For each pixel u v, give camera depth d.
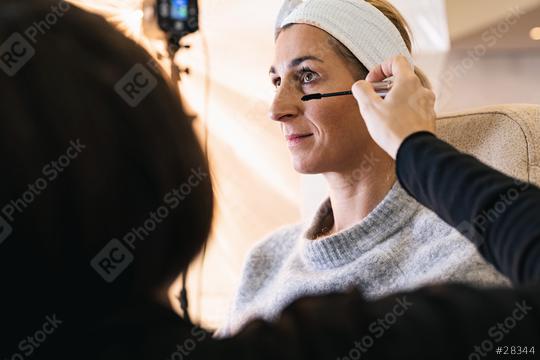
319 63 0.97
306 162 0.97
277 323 0.35
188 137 0.38
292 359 0.33
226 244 1.84
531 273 0.40
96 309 0.34
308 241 1.01
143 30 1.19
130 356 0.33
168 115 0.37
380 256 0.92
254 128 1.90
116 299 0.35
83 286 0.34
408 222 0.94
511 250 0.42
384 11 1.07
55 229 0.33
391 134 0.55
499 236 0.43
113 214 0.34
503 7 1.66
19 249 0.32
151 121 0.36
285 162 1.89
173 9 1.19
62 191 0.33
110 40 0.38
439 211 0.48
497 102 2.06
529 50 2.04
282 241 1.15
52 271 0.33
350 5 0.99
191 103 1.81
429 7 1.72
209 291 1.81
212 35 1.89
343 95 0.94
